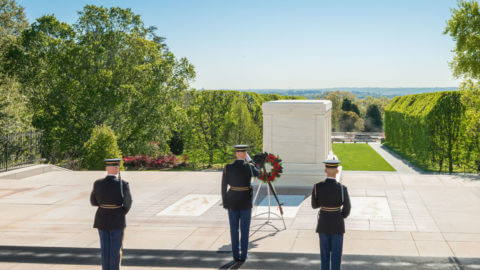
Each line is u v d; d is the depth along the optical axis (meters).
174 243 7.36
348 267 6.05
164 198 11.20
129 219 9.09
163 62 34.28
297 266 6.17
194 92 36.38
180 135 42.28
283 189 12.16
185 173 15.41
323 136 12.59
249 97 41.91
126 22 33.62
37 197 11.43
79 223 8.82
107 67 33.50
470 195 11.12
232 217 6.41
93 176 15.17
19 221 8.98
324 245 5.44
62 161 26.97
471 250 6.81
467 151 29.31
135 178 14.36
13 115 23.62
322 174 12.43
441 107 31.52
